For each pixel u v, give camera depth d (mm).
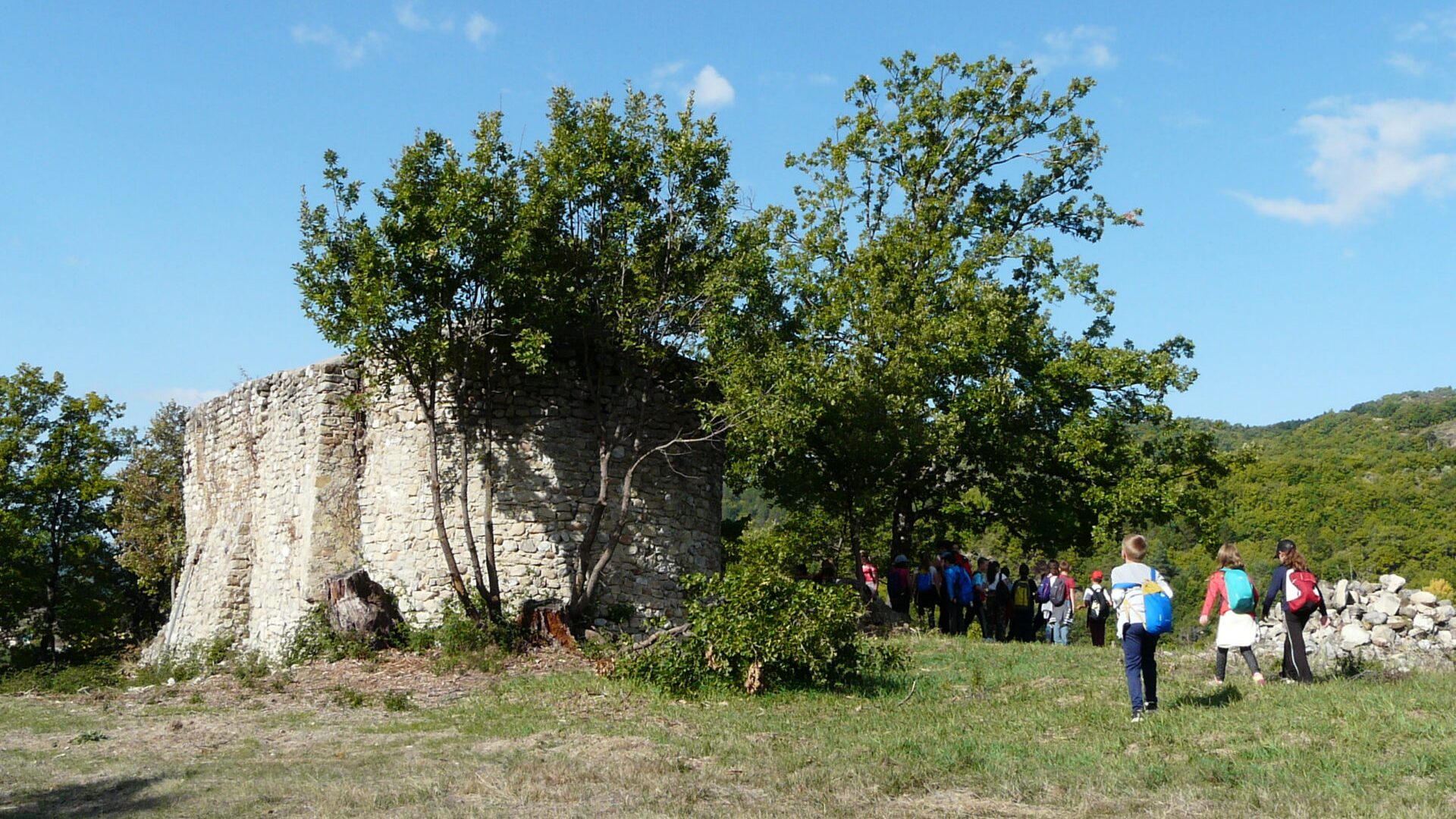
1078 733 10156
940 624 21172
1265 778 8211
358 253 16547
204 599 23406
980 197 26406
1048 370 24359
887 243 23594
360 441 20172
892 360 21422
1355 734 9195
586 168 17625
